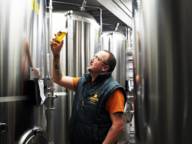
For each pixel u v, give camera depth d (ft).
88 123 5.29
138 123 2.69
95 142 5.24
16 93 3.84
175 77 2.16
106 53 5.62
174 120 2.17
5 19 3.60
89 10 12.05
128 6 11.34
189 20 2.10
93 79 5.64
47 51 6.51
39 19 4.94
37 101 4.37
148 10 2.35
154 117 2.31
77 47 8.74
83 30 8.96
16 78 3.84
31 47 4.41
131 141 10.87
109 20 13.97
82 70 8.83
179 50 2.14
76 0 10.79
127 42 12.78
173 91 2.17
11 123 3.70
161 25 2.23
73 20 8.67
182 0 2.12
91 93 5.45
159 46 2.24
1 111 3.50
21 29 3.99
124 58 12.51
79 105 5.55
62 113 8.04
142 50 2.47
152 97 2.33
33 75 4.39
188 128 2.12
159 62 2.25
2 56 3.54
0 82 3.49
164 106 2.22
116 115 5.17
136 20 2.68
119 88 5.36
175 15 2.15
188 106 2.11
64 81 6.25
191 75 2.10
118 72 12.27
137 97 2.70
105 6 10.07
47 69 6.28
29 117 4.28
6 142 3.59
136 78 2.72
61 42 5.74
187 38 2.10
